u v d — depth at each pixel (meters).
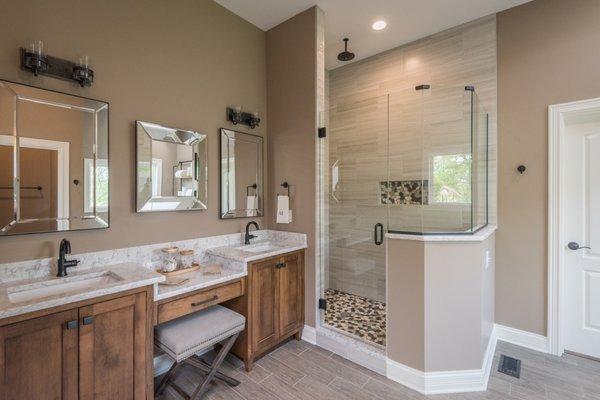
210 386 2.04
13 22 1.55
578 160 2.43
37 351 1.27
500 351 2.49
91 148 1.82
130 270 1.79
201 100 2.44
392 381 2.11
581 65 2.28
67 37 1.73
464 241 1.99
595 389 2.00
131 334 1.57
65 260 1.67
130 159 2.01
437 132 2.50
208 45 2.50
